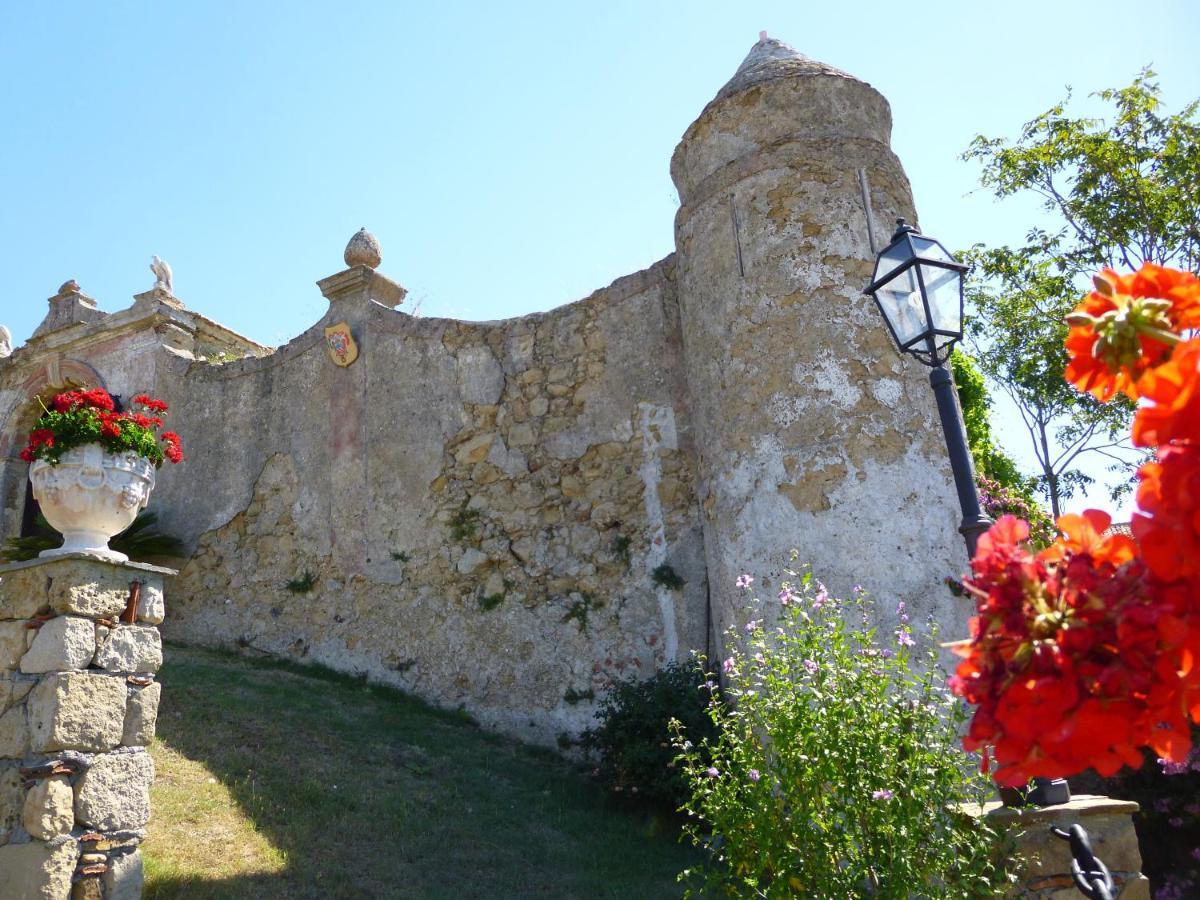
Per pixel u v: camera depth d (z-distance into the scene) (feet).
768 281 22.90
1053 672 3.92
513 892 16.92
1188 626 3.75
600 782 24.45
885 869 10.71
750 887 11.96
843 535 20.51
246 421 37.24
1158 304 4.37
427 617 31.07
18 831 13.44
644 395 29.71
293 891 15.55
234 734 22.67
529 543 30.19
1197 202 32.63
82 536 15.80
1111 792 19.69
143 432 16.70
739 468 22.31
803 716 11.55
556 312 32.07
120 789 14.30
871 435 21.15
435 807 20.70
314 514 34.53
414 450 32.99
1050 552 4.44
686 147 25.91
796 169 23.56
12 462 43.68
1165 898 18.78
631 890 17.40
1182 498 3.69
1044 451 37.32
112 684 14.55
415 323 34.24
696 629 26.89
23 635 14.57
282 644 33.47
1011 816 10.81
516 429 31.50
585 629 28.48
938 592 20.01
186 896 14.73
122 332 41.91
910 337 13.89
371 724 26.18
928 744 11.55
